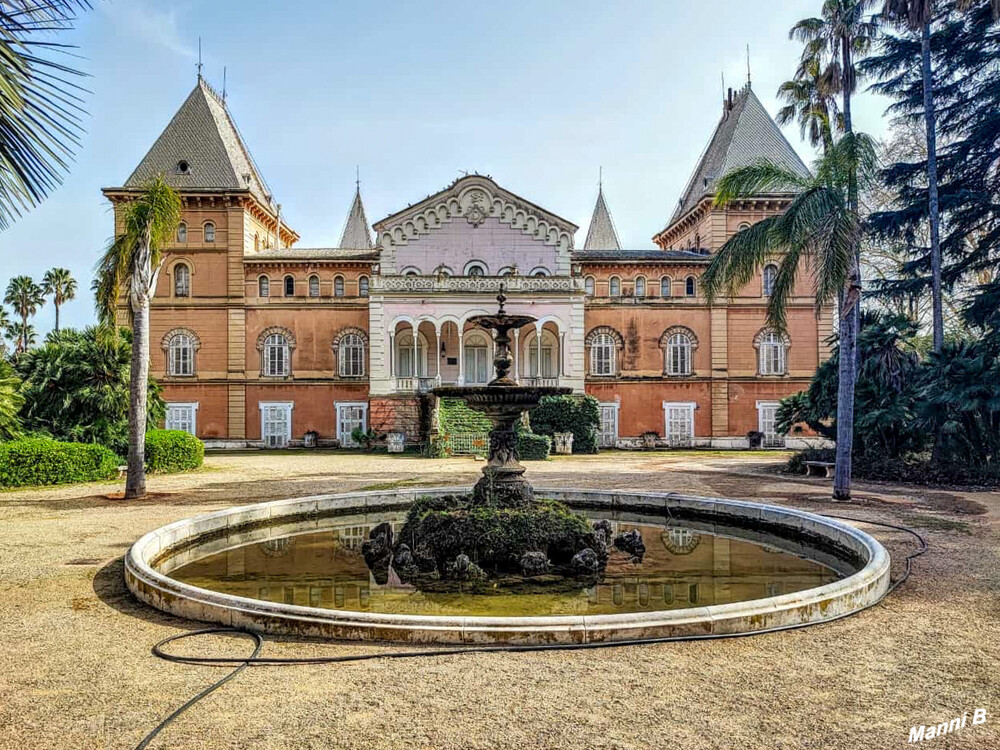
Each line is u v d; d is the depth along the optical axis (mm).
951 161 30172
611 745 4578
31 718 5004
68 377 24656
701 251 47500
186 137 44781
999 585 8734
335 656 6160
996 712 5094
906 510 15031
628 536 11867
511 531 10680
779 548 12125
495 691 5430
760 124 47250
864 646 6480
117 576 9328
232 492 18609
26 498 17359
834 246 16594
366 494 15648
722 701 5266
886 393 22859
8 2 4312
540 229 42625
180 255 43656
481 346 43500
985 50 30156
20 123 4398
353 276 44406
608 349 44438
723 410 44344
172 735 4715
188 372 43531
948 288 31516
